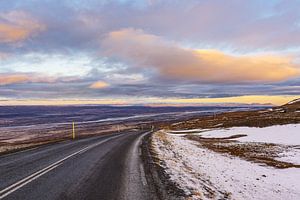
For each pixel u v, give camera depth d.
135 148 21.59
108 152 18.61
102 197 7.77
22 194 7.91
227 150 28.92
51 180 9.77
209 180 11.45
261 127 51.47
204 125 80.81
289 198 10.93
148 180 10.05
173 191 8.63
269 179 14.83
